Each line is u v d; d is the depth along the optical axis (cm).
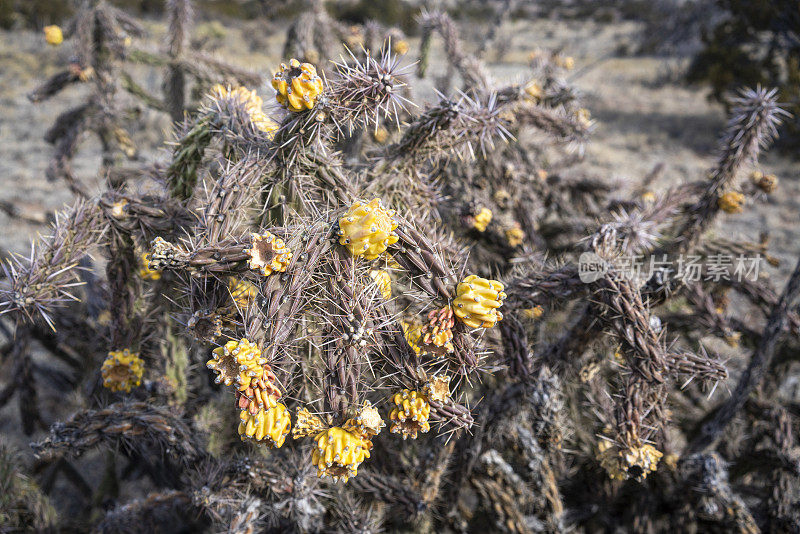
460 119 172
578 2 3472
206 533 302
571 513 280
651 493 274
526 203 305
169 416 202
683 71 1848
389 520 250
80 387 335
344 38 459
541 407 208
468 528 272
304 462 197
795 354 307
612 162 1063
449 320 122
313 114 136
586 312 188
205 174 184
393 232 123
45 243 165
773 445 281
